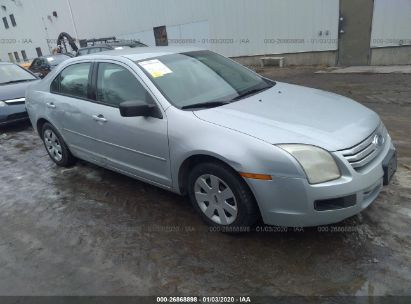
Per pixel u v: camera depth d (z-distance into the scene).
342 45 11.62
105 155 4.11
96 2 20.64
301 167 2.60
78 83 4.29
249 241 3.06
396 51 10.59
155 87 3.42
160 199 3.94
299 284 2.56
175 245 3.12
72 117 4.34
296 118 2.99
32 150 6.18
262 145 2.71
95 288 2.73
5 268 3.07
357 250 2.82
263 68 13.61
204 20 15.37
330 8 11.45
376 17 10.62
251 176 2.73
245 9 13.70
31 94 5.17
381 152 2.99
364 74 10.06
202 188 3.20
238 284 2.62
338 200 2.66
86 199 4.12
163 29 17.38
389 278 2.53
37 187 4.60
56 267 3.01
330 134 2.76
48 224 3.69
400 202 3.38
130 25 19.14
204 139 2.97
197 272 2.78
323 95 3.63
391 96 7.37
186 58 3.96
